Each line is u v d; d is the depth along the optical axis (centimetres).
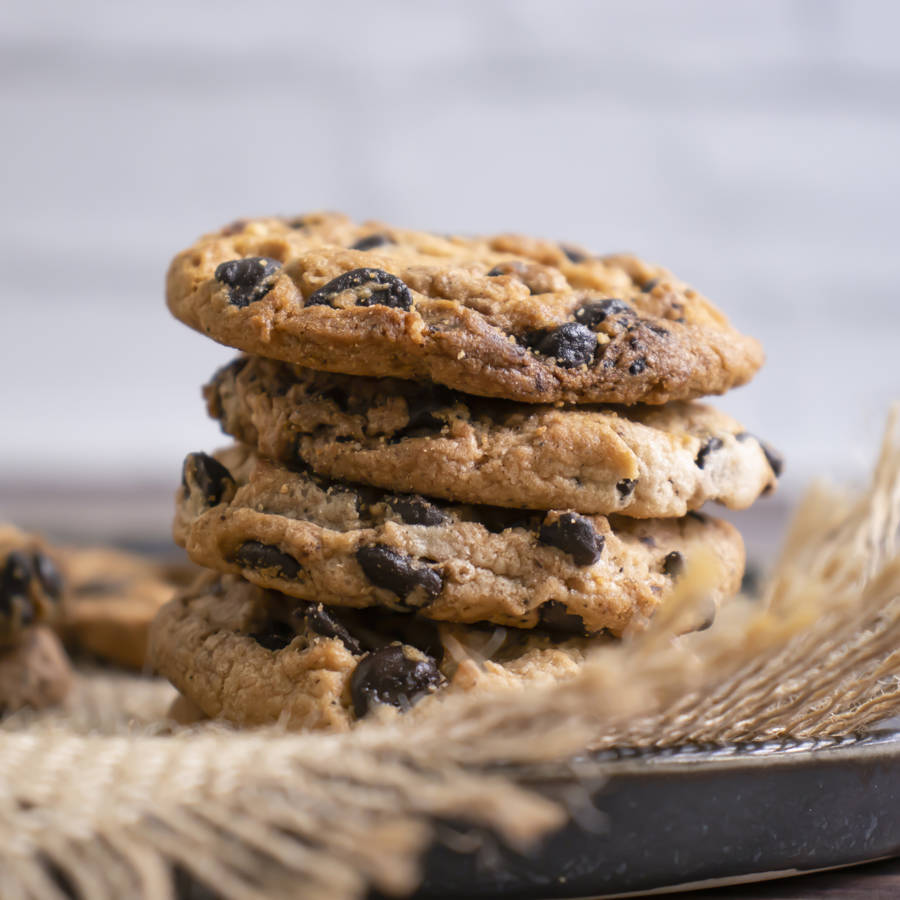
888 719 25
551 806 22
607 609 25
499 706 22
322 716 24
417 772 22
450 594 25
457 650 25
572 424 25
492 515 25
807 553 24
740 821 23
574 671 25
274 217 28
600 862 22
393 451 25
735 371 26
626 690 21
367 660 24
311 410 25
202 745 22
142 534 54
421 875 22
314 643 25
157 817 21
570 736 21
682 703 22
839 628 23
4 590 30
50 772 22
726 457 26
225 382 27
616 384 25
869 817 24
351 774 21
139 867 20
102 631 33
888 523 27
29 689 29
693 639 23
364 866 20
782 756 23
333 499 25
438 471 25
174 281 26
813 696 23
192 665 26
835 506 24
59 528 55
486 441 25
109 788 22
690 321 26
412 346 25
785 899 23
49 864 21
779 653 22
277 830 21
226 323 25
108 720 28
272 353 25
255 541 25
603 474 25
